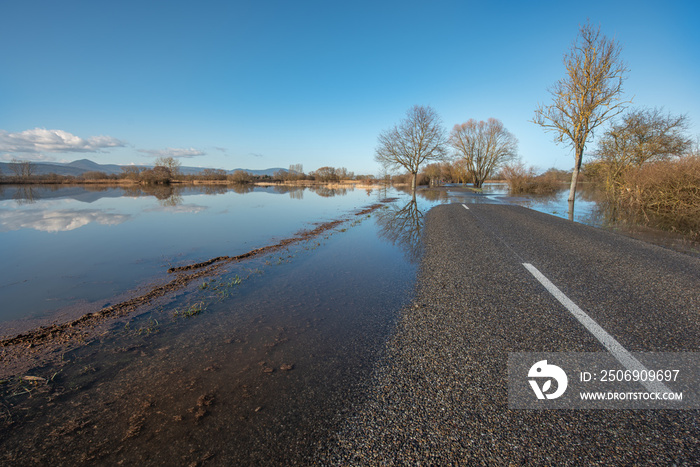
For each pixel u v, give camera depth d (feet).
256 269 20.66
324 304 14.29
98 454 6.40
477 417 6.48
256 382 8.64
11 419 7.54
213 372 9.29
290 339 11.13
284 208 60.80
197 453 6.30
